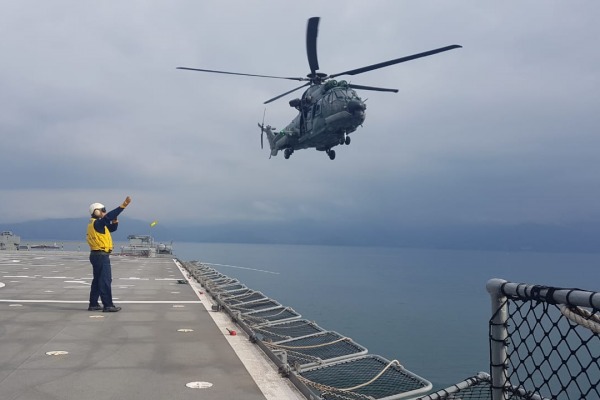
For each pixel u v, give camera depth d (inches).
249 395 213.8
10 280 700.7
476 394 175.6
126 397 206.1
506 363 147.8
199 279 750.5
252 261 4761.3
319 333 368.2
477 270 4138.8
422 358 759.1
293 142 937.5
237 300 561.3
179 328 363.6
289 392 219.6
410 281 2600.9
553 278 3169.3
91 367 251.6
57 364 255.9
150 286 668.7
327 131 794.8
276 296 1647.4
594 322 114.9
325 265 4473.4
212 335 341.4
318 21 778.2
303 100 866.1
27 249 2087.8
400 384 243.9
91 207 446.3
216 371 250.7
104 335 331.9
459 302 1572.3
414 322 1131.3
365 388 236.5
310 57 837.8
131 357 274.1
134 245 1775.3
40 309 437.7
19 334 329.1
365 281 2491.4
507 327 148.4
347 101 755.4
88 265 1060.5
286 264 4436.5
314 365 271.1
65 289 593.6
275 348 303.1
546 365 503.2
